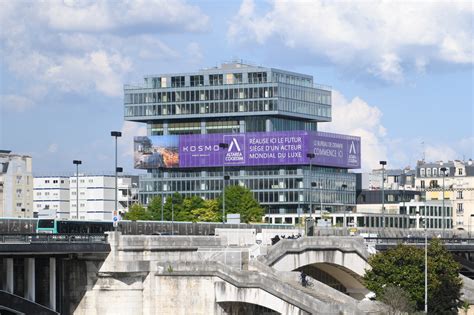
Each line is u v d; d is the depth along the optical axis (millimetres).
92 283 172500
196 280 173500
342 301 178000
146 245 174875
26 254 155250
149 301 174750
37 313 158750
